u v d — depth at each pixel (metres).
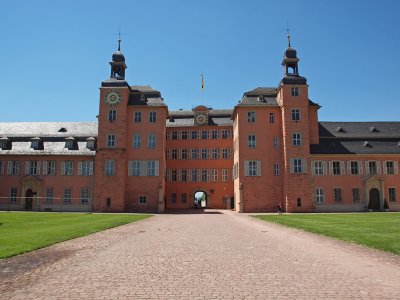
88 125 72.06
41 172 65.06
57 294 9.39
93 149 65.81
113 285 10.29
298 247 17.64
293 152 60.47
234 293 9.48
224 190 75.44
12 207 64.69
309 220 35.06
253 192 61.03
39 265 13.00
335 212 58.19
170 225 31.45
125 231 25.58
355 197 61.03
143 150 63.34
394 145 63.75
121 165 62.12
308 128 61.09
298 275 11.54
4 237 19.84
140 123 64.00
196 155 76.75
